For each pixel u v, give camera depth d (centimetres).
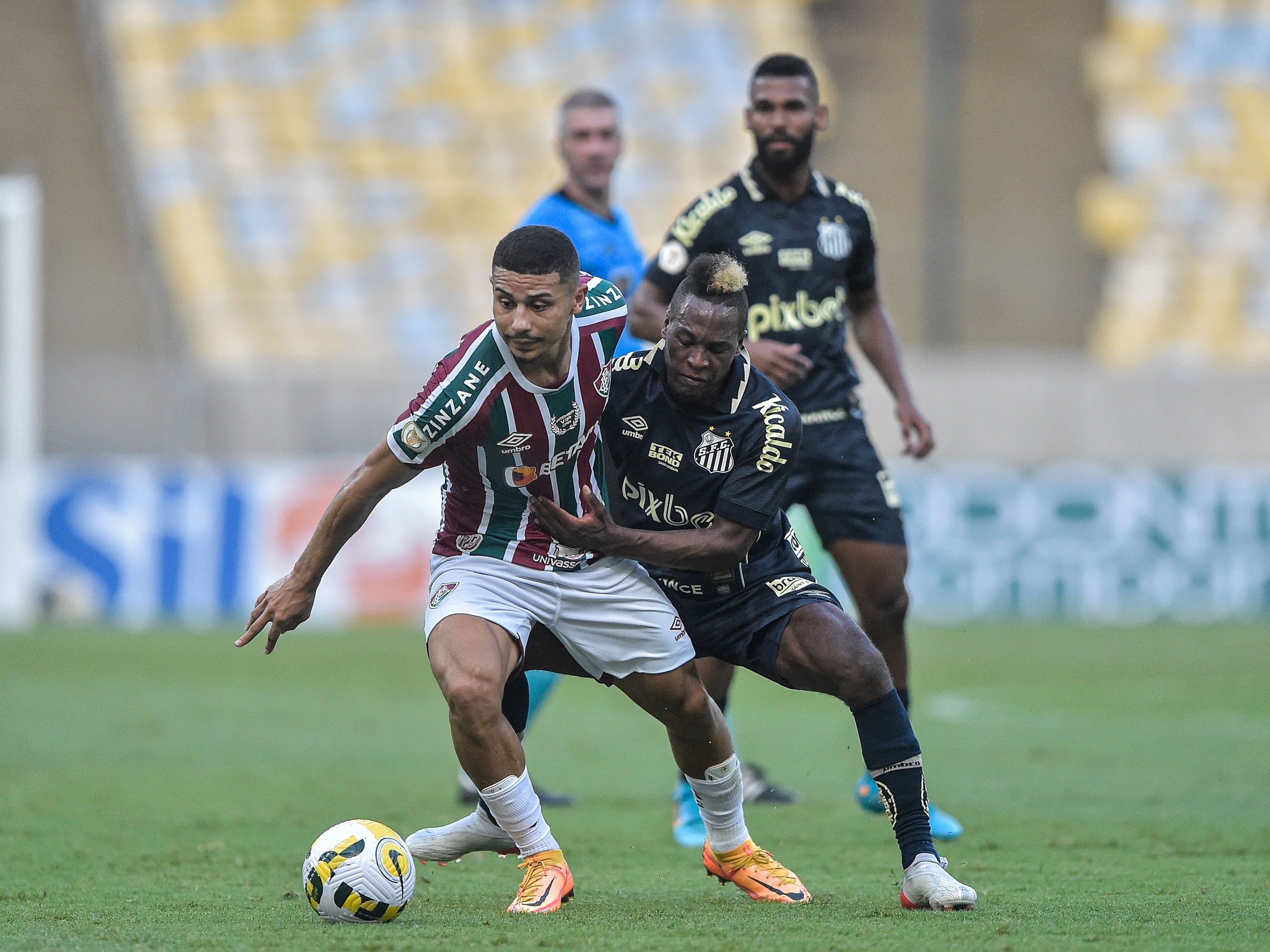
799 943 1282
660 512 1541
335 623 5444
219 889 1595
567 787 2502
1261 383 6644
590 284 1501
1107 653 4766
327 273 7050
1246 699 3756
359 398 6159
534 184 7512
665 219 7250
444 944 1284
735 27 8162
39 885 1619
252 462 6109
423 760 2766
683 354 1452
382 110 7662
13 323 5209
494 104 7744
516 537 1508
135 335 6844
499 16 8019
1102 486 5766
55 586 5328
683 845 1945
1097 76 8425
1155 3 8688
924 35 8344
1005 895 1555
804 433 2031
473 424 1434
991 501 5712
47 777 2497
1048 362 6894
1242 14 8738
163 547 5359
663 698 1521
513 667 1479
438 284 7075
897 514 2048
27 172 7331
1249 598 5809
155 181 7269
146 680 3981
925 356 6856
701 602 1571
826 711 3672
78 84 7644
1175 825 2081
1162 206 8044
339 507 1445
